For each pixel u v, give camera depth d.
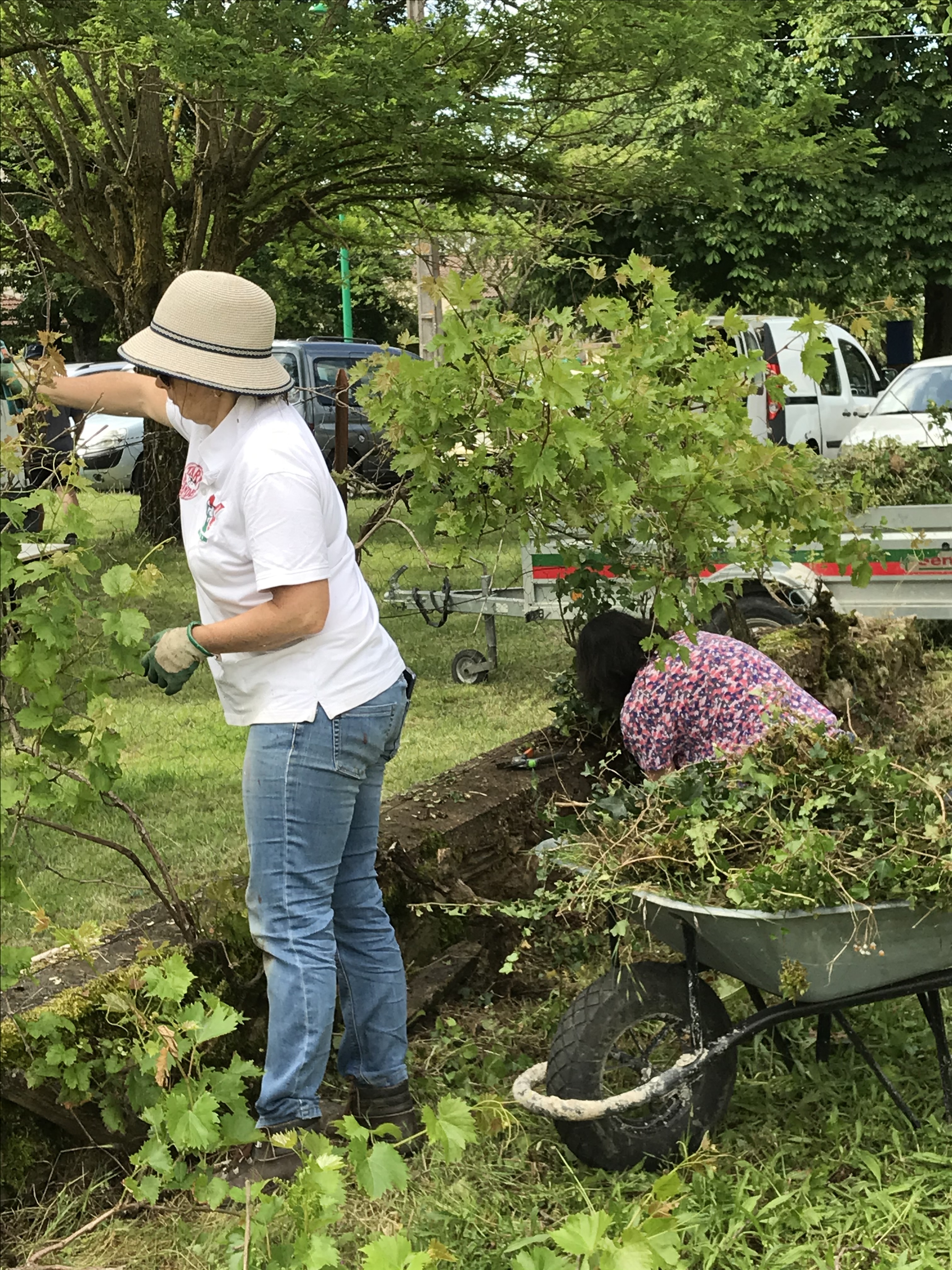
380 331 31.02
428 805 3.95
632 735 3.22
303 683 2.70
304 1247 2.01
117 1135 2.77
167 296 2.67
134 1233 2.63
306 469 2.65
